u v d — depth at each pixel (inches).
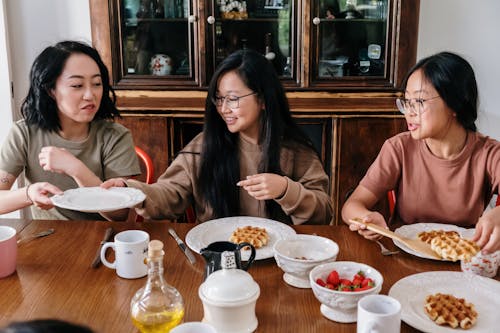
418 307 38.8
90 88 62.4
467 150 61.6
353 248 50.6
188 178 64.9
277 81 61.9
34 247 50.3
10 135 66.3
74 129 67.0
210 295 34.9
